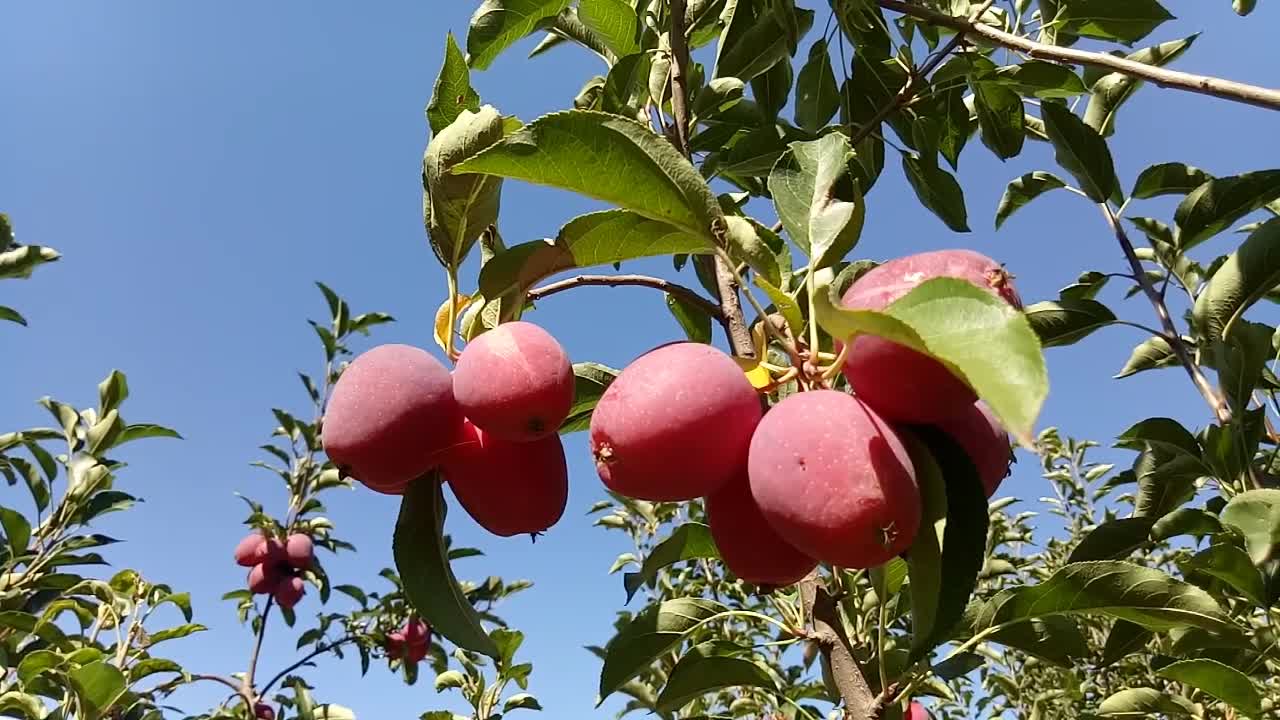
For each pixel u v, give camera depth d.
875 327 0.23
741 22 0.54
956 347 0.22
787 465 0.25
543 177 0.30
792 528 0.25
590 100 0.55
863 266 0.31
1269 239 0.50
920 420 0.26
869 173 0.58
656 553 0.42
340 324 1.38
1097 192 0.62
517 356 0.29
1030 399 0.20
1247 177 0.54
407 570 0.31
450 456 0.31
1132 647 0.46
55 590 0.96
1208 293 0.51
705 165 0.56
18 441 0.99
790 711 0.56
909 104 0.60
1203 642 0.47
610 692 0.39
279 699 1.22
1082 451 1.32
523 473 0.31
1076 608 0.36
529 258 0.32
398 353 0.31
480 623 0.31
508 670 0.94
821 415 0.25
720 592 0.88
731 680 0.39
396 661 1.38
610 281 0.38
